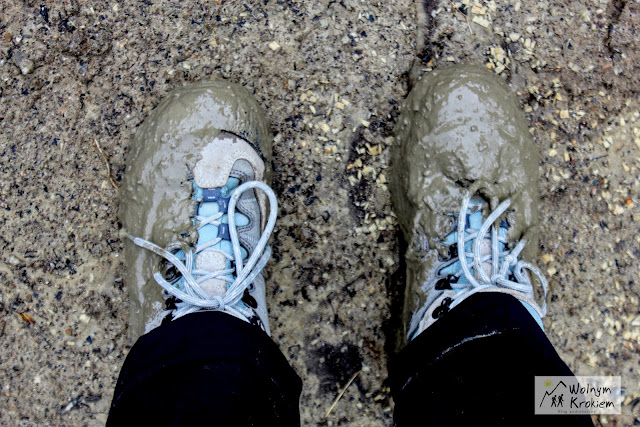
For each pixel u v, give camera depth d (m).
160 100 1.39
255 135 1.33
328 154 1.40
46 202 1.39
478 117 1.29
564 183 1.41
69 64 1.39
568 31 1.43
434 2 1.42
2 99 1.39
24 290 1.38
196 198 1.29
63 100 1.39
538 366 1.03
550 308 1.40
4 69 1.39
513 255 1.25
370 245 1.40
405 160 1.34
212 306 1.14
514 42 1.43
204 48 1.40
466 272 1.21
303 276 1.39
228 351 1.02
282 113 1.40
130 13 1.40
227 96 1.31
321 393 1.39
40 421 1.37
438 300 1.24
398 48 1.42
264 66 1.40
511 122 1.32
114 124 1.40
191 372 1.00
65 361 1.38
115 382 1.38
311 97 1.40
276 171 1.39
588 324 1.40
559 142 1.42
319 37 1.41
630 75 1.43
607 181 1.42
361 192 1.40
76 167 1.39
